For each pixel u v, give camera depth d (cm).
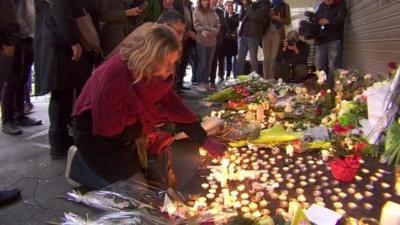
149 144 295
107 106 253
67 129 388
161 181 289
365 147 353
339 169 292
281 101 568
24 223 258
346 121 410
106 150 272
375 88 371
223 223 216
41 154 399
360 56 828
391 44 573
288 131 407
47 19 368
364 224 232
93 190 296
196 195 276
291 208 231
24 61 491
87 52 389
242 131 382
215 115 503
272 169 322
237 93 629
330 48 819
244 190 282
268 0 883
